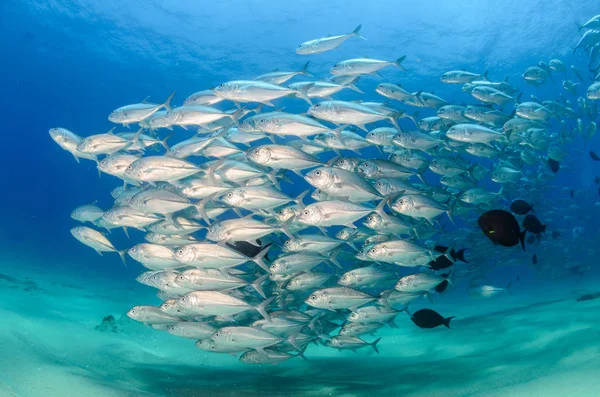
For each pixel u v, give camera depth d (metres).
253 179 7.43
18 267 19.11
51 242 38.91
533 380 5.13
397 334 10.94
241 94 7.48
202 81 39.44
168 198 5.93
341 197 6.15
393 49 31.31
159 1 29.16
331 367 8.00
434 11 27.94
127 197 7.11
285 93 7.51
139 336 9.41
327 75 34.22
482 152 9.16
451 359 7.64
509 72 35.38
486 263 14.36
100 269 26.09
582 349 6.04
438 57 32.12
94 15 31.91
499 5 27.17
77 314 10.48
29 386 4.77
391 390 5.94
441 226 8.09
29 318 8.14
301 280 6.74
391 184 6.85
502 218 4.67
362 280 6.54
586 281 18.53
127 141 7.26
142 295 16.92
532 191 15.80
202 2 28.95
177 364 7.52
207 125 8.30
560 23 29.00
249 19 30.16
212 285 5.56
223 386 6.16
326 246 6.54
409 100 9.53
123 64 38.84
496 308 14.14
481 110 9.16
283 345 6.61
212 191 6.46
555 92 41.22
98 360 6.90
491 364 6.64
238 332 5.40
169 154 7.44
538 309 10.73
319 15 29.34
